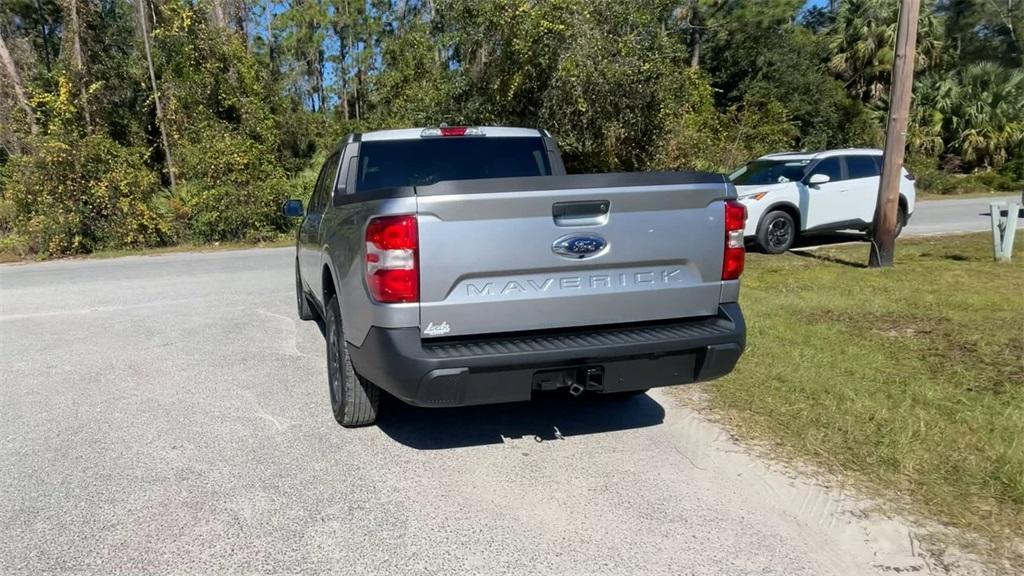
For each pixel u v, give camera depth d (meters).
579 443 4.14
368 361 3.59
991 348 5.53
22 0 22.41
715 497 3.44
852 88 33.12
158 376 5.57
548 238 3.49
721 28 28.81
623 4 13.92
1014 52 39.66
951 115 32.03
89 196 15.73
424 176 5.12
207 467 3.85
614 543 3.04
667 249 3.71
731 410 4.46
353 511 3.35
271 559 2.95
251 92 20.72
